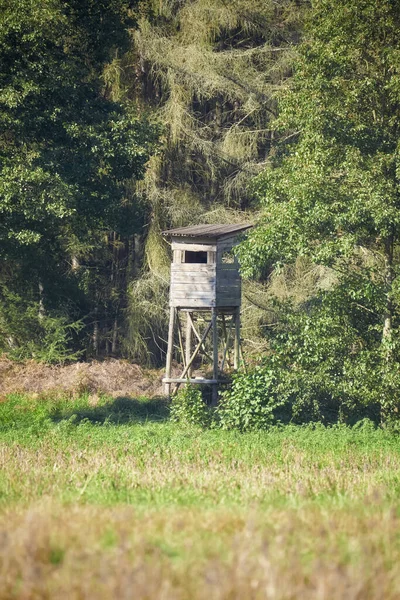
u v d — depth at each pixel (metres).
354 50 95.06
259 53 170.62
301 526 29.80
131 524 29.59
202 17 170.62
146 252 162.25
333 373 96.31
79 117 119.44
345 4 93.50
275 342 100.69
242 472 58.72
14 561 23.88
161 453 72.50
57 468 60.22
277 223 92.38
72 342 161.75
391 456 71.62
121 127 117.88
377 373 93.31
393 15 93.12
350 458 70.31
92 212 120.81
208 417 101.19
